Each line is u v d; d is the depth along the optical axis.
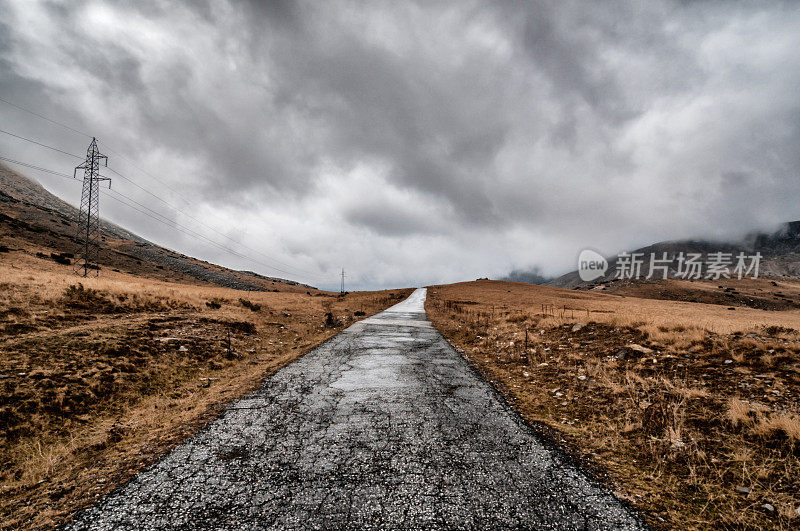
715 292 135.12
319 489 3.00
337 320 18.59
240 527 2.51
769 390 4.99
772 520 2.65
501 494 2.97
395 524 2.55
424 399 5.66
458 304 41.47
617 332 9.70
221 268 138.12
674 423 4.39
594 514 2.72
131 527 2.53
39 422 4.40
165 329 9.62
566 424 4.71
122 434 4.26
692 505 2.87
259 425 4.48
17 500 2.93
